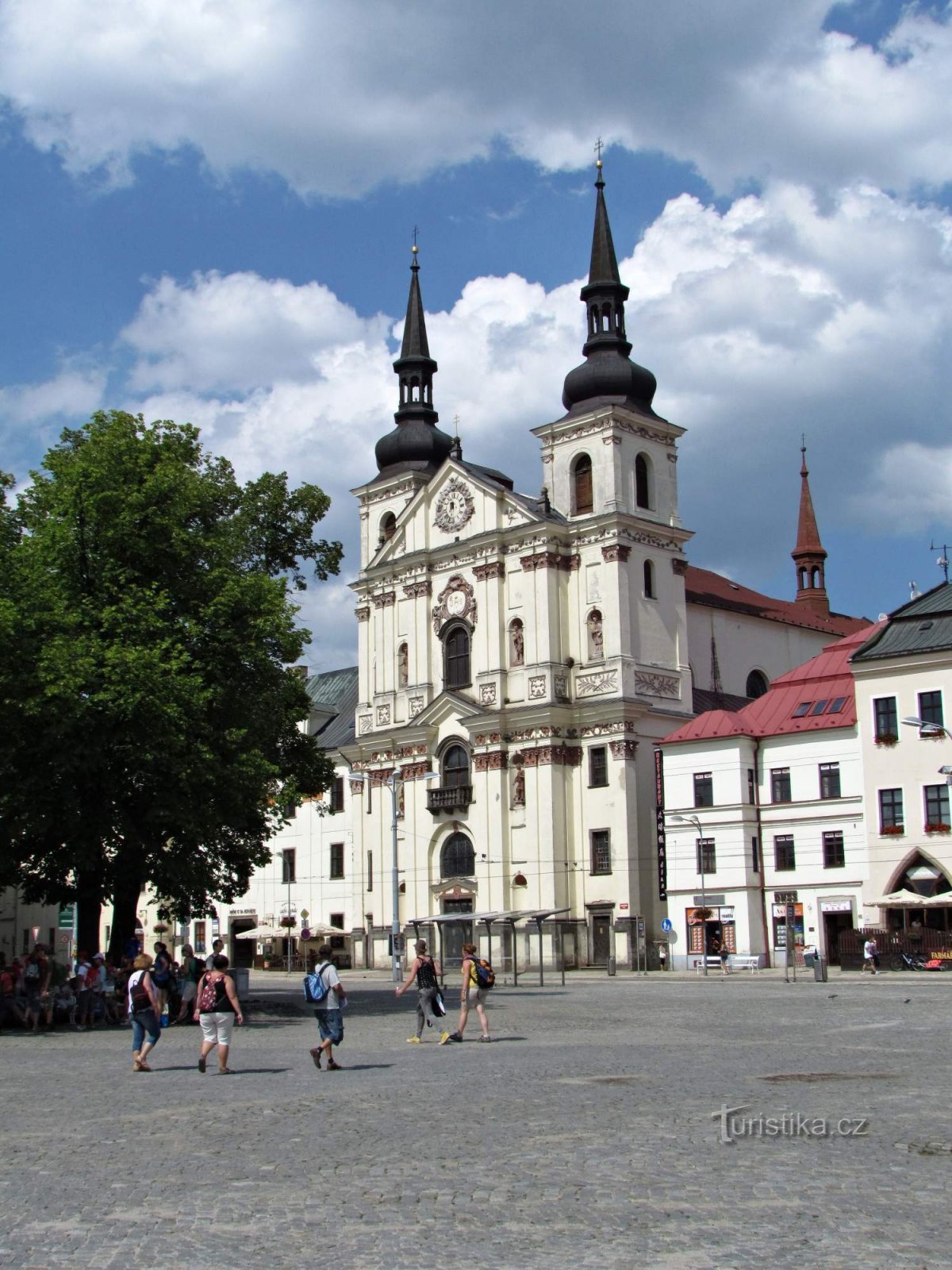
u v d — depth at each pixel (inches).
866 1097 810.8
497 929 3548.2
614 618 3513.8
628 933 3353.8
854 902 2970.0
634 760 3467.0
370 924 3944.4
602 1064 1064.2
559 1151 642.8
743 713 3257.9
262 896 4490.7
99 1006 1691.7
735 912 3117.6
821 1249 452.4
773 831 3115.2
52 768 1728.6
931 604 2974.9
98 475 1891.0
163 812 1765.5
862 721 2960.1
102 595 1877.5
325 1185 576.7
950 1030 1320.1
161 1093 935.0
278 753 2257.6
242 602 1955.0
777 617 4279.0
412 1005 2074.3
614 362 3725.4
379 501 4291.3
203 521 2266.2
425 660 3868.1
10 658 1688.0
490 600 3700.8
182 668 1882.4
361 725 4045.3
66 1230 507.5
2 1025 1617.9
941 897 2770.7
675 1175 577.9
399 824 3860.7
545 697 3538.4
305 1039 1427.2
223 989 1072.8
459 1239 478.6
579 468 3703.3
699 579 4242.1
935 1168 581.6
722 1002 1918.1
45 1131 757.3
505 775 3614.7
